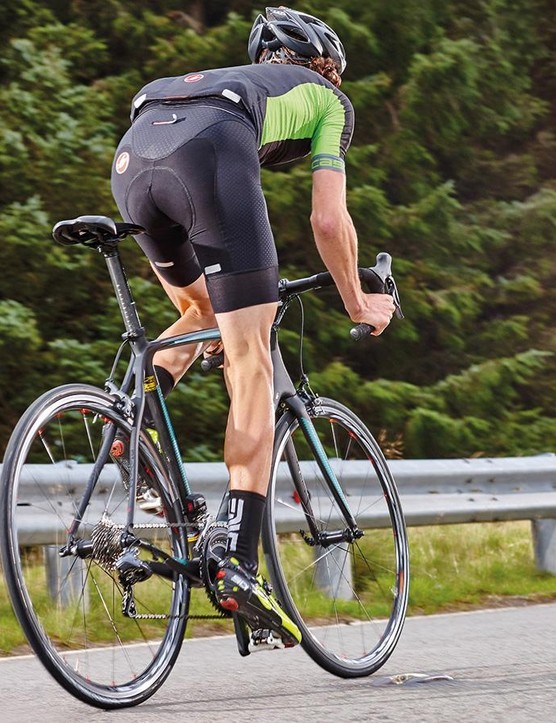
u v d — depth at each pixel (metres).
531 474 16.64
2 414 25.84
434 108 32.88
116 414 8.47
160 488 8.80
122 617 10.98
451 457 30.06
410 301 31.36
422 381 32.91
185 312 9.47
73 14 31.75
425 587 14.91
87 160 28.02
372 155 32.69
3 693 8.83
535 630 12.16
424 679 9.38
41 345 26.89
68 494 10.22
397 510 10.64
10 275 26.77
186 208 8.44
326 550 10.78
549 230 34.59
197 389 26.27
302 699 8.62
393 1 32.97
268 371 8.59
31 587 12.14
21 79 28.89
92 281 27.77
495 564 16.70
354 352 32.25
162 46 31.03
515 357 32.38
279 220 30.05
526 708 8.16
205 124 8.43
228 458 8.66
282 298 9.62
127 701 8.31
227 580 8.39
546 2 37.19
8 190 27.50
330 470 10.20
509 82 34.88
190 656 10.76
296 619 9.29
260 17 9.65
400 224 31.67
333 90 9.17
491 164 36.00
